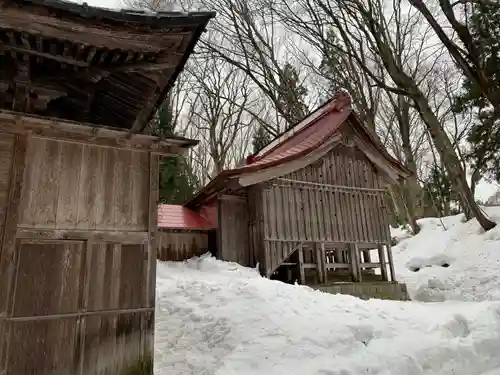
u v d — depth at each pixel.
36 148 4.32
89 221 4.46
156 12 4.25
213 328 6.21
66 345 4.04
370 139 13.09
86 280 4.28
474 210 14.54
